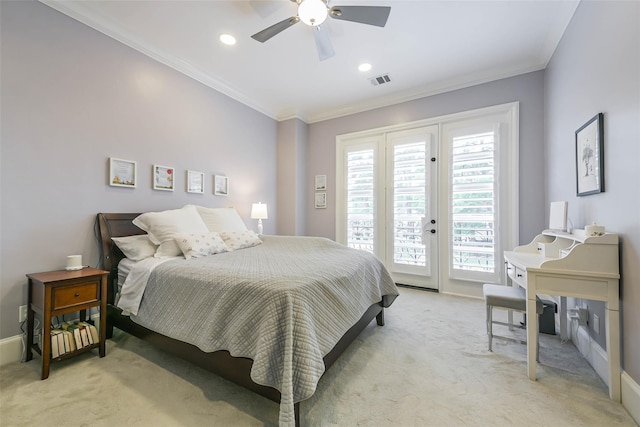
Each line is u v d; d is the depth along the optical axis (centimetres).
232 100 361
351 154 420
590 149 180
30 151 192
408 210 370
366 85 347
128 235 241
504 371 171
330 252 244
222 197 347
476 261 319
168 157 284
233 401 142
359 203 411
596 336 173
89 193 223
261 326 125
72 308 177
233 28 240
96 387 154
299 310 125
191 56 284
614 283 145
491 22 231
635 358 133
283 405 110
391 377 164
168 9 217
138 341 212
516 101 302
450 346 204
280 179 442
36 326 190
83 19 218
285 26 196
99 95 230
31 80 193
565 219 204
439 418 131
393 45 264
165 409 136
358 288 190
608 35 160
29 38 192
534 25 235
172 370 171
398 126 378
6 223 182
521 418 131
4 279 181
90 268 204
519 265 183
